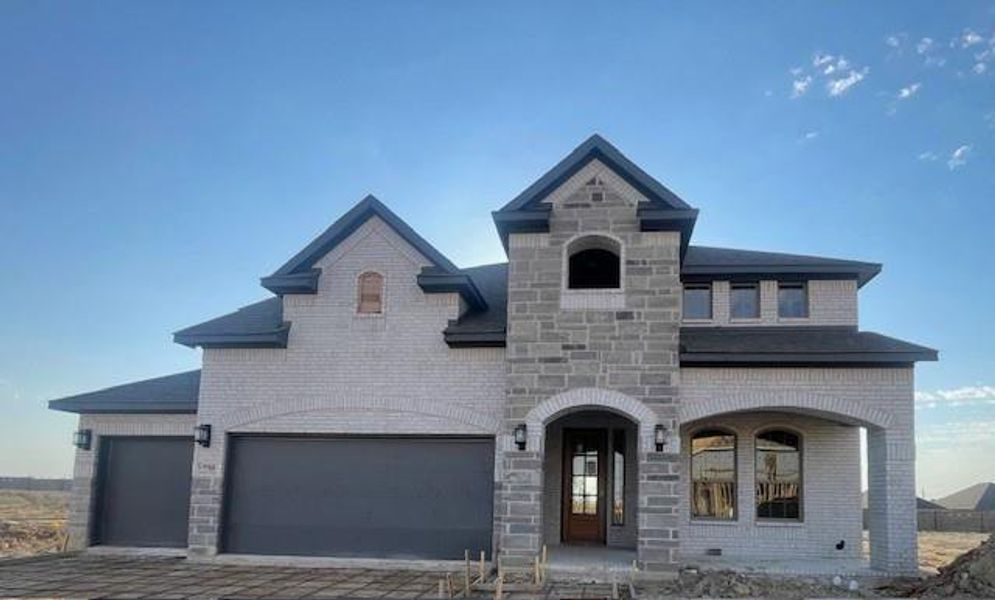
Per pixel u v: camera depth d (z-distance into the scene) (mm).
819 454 18281
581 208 16594
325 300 17844
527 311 16359
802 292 19031
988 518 42938
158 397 19359
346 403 17328
